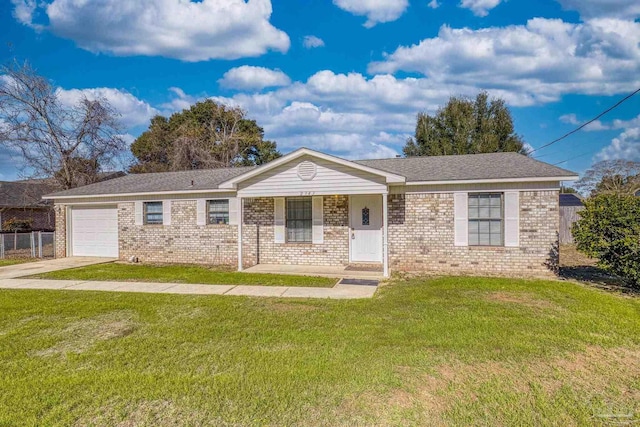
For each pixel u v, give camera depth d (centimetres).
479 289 847
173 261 1402
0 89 2059
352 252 1228
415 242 1136
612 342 516
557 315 641
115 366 457
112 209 1518
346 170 1091
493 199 1080
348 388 392
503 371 432
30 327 611
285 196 1190
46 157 2239
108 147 2397
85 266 1298
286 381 408
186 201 1388
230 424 331
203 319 649
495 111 3122
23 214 2484
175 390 391
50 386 404
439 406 359
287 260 1275
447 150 3108
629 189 2706
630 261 801
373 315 661
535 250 1041
